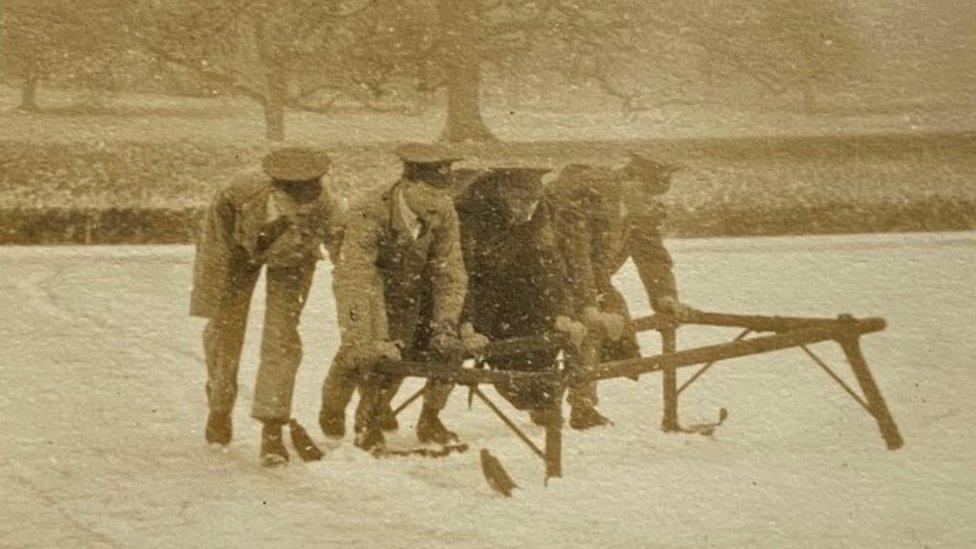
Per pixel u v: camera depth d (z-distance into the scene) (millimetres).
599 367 7520
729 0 32156
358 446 8023
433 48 28156
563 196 8391
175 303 12156
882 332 10766
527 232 8148
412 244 7715
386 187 7785
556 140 25703
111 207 16531
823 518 6957
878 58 36156
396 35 28578
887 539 6703
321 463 7820
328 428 8164
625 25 31031
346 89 29219
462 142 26359
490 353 7723
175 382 9484
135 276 13547
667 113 31922
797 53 33656
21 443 8133
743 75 33406
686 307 8406
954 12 36781
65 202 17766
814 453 7949
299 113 31172
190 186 20406
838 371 9641
